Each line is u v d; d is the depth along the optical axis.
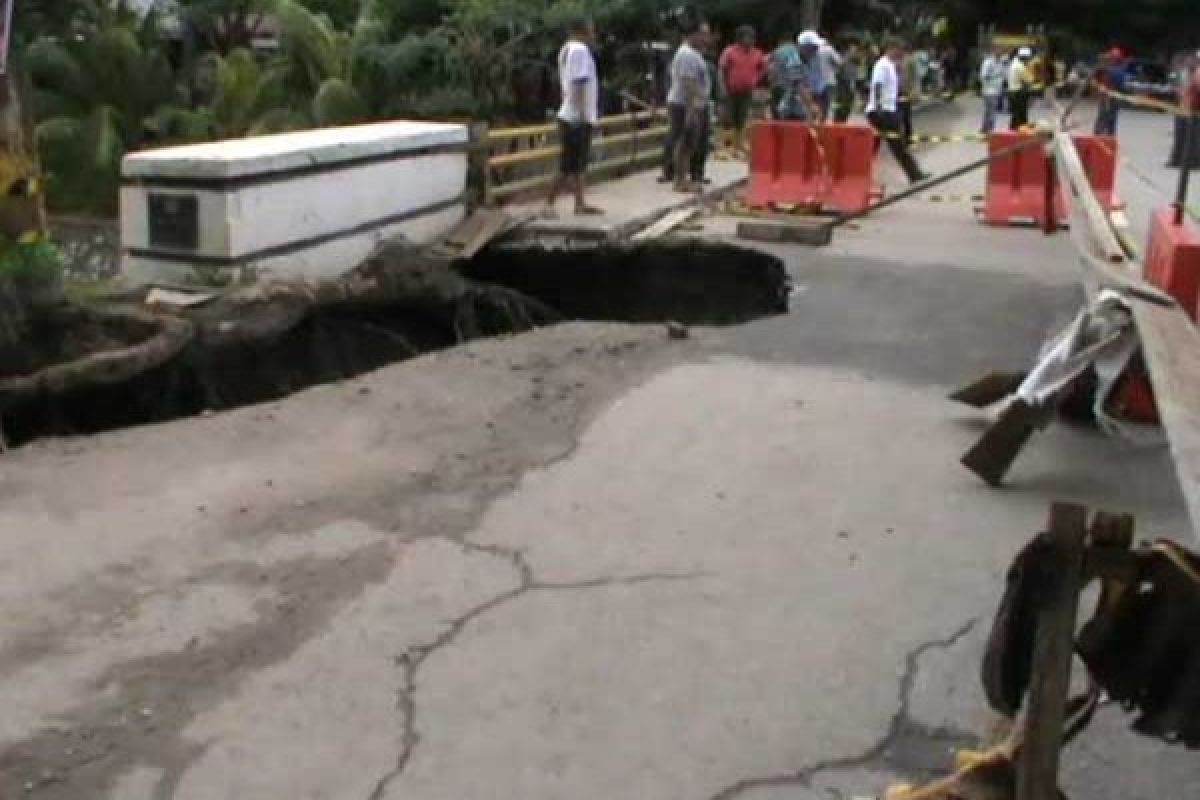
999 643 2.62
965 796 2.74
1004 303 9.25
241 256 8.84
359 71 17.81
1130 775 3.49
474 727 3.68
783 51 18.11
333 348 8.91
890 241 11.76
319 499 5.29
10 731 3.61
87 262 13.05
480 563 4.73
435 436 6.10
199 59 19.17
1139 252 9.59
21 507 5.13
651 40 21.95
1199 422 3.36
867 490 5.52
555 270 11.36
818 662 4.07
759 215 12.96
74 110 17.70
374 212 10.32
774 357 7.62
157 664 3.98
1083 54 49.72
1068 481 5.65
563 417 6.41
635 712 3.78
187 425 6.21
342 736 3.63
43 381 6.85
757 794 3.40
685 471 5.70
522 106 18.50
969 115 31.47
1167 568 2.44
